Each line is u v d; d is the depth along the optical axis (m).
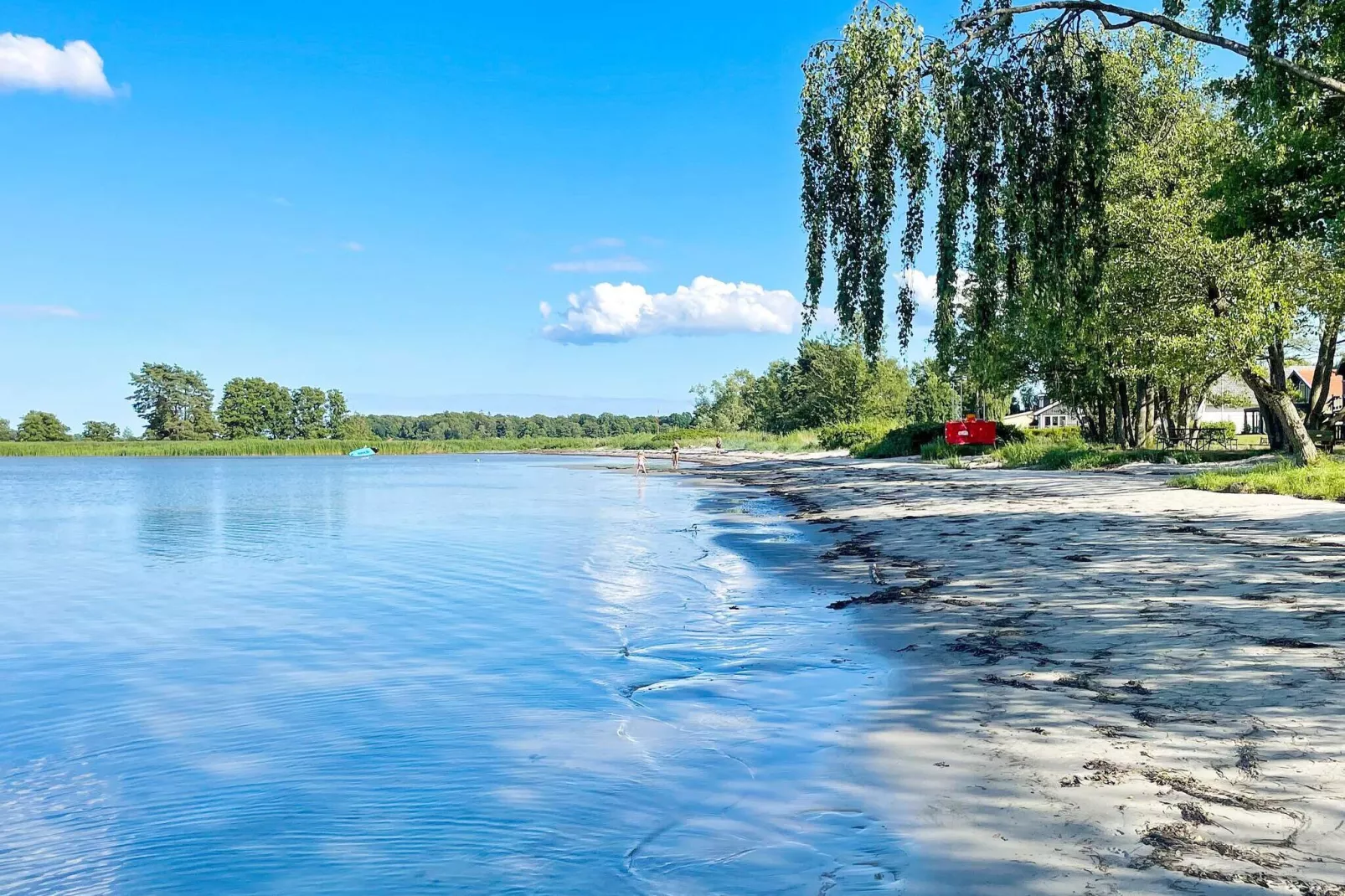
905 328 11.20
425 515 22.80
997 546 12.03
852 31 10.95
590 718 5.62
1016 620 7.58
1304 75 11.84
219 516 23.48
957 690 5.71
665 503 26.41
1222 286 21.14
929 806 3.93
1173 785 3.92
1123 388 33.88
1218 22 12.34
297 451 120.81
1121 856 3.32
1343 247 17.48
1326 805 3.64
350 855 3.80
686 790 4.35
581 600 10.05
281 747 5.24
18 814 4.34
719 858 3.58
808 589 10.25
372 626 8.82
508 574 12.16
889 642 7.25
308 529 19.53
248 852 3.87
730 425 119.62
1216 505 14.80
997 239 11.35
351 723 5.66
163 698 6.38
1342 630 6.34
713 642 7.70
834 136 10.95
